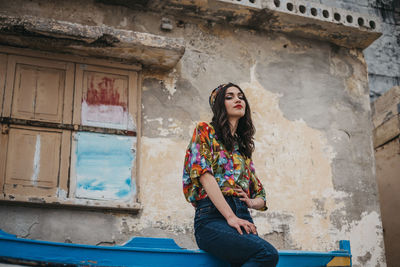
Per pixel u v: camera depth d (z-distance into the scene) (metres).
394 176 7.07
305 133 5.70
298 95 5.82
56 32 4.67
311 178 5.54
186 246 4.86
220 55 5.65
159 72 5.33
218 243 3.28
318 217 5.43
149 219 4.82
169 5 5.46
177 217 4.91
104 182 4.73
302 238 5.29
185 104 5.32
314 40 6.12
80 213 4.63
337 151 5.77
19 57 4.81
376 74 8.91
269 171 5.40
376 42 9.14
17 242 3.19
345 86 6.08
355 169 5.77
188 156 3.54
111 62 5.09
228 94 3.75
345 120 5.93
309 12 5.81
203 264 3.42
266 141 5.50
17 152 4.56
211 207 3.38
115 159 4.83
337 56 6.17
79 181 4.66
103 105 4.95
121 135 4.92
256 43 5.85
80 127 4.80
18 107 4.68
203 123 3.60
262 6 5.58
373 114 7.65
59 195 4.56
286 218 5.30
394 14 9.45
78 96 4.88
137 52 5.02
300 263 3.75
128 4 5.42
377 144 7.45
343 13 5.98
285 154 5.53
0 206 4.42
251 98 5.62
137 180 4.86
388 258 7.08
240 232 3.23
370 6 9.30
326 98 5.93
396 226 6.97
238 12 5.61
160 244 3.90
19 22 4.58
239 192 3.49
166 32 5.50
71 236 4.54
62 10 5.18
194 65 5.50
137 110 5.06
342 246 4.00
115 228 4.69
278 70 5.84
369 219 5.62
